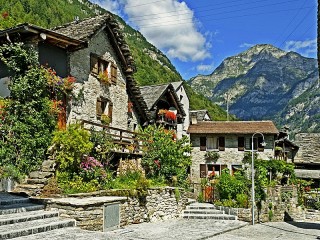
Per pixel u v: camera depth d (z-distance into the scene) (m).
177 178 21.42
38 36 15.89
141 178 16.77
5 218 11.07
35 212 12.16
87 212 12.51
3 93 16.28
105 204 13.31
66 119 17.97
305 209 27.92
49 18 63.31
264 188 23.00
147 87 34.75
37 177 14.31
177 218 19.17
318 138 45.19
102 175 15.72
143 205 16.41
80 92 18.95
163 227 15.73
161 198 17.91
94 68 20.19
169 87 34.44
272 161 30.84
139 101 25.08
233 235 15.49
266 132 37.56
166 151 20.95
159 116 32.78
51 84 16.53
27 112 14.94
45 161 14.84
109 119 21.17
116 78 22.27
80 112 18.95
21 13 51.25
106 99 21.16
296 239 15.70
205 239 13.96
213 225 17.41
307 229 19.67
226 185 22.52
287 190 25.86
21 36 16.00
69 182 14.41
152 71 72.06
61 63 18.02
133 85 23.91
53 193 13.77
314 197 29.56
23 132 14.43
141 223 16.12
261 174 25.88
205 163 39.22
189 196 23.61
